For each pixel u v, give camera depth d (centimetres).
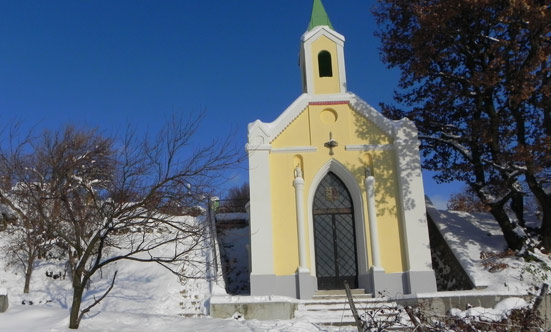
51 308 1424
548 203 1964
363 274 1941
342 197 2052
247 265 2419
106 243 1620
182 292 1822
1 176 1898
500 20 1834
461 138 2178
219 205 2841
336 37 2194
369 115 2080
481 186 2117
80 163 1803
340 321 1544
